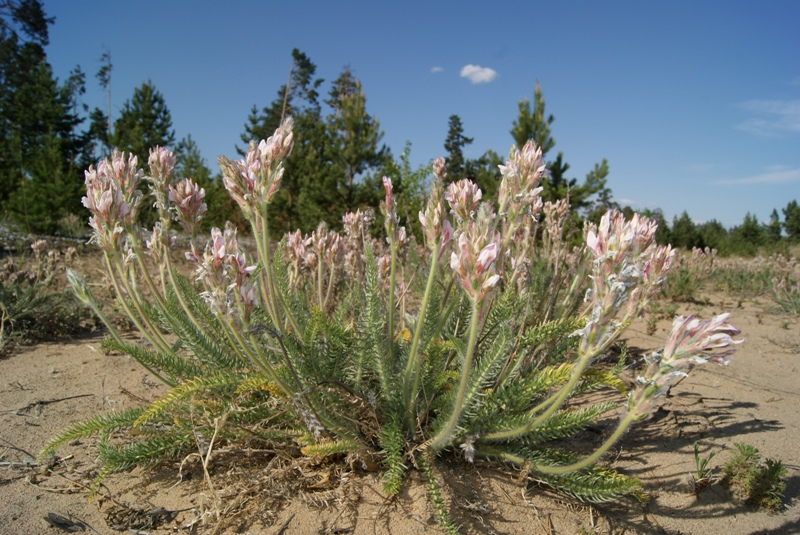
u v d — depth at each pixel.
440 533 0.20
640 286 0.21
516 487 0.24
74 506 0.22
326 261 0.38
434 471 0.23
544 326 0.25
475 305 0.18
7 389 0.35
